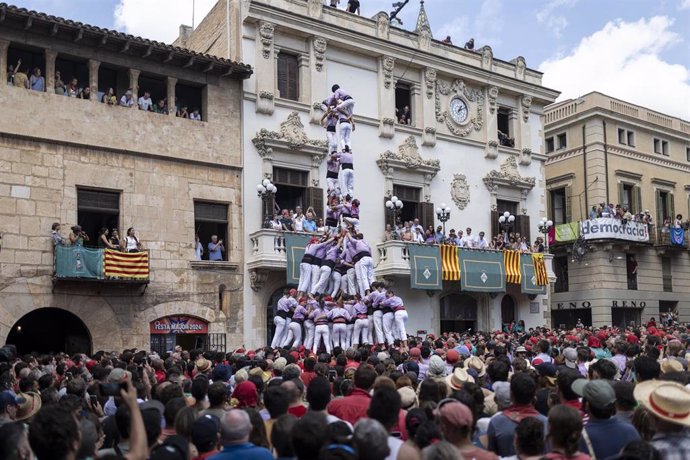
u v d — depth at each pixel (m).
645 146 45.84
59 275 23.72
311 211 30.34
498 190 37.75
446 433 6.02
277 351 16.86
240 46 29.81
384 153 33.41
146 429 6.59
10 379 11.80
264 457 5.86
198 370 12.35
